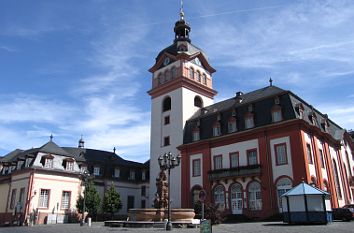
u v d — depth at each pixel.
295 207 28.16
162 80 56.72
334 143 46.66
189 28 58.97
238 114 44.09
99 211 51.16
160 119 54.72
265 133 39.88
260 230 21.94
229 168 41.81
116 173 60.59
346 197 44.72
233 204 41.03
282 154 37.88
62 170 49.72
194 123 49.78
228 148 43.47
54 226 36.38
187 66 54.47
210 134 46.28
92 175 52.81
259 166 38.88
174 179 49.03
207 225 13.70
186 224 28.50
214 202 42.94
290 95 39.97
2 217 49.25
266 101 41.62
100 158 61.44
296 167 36.22
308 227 23.16
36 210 45.75
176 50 55.69
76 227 32.22
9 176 51.34
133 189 61.84
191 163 47.38
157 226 28.00
